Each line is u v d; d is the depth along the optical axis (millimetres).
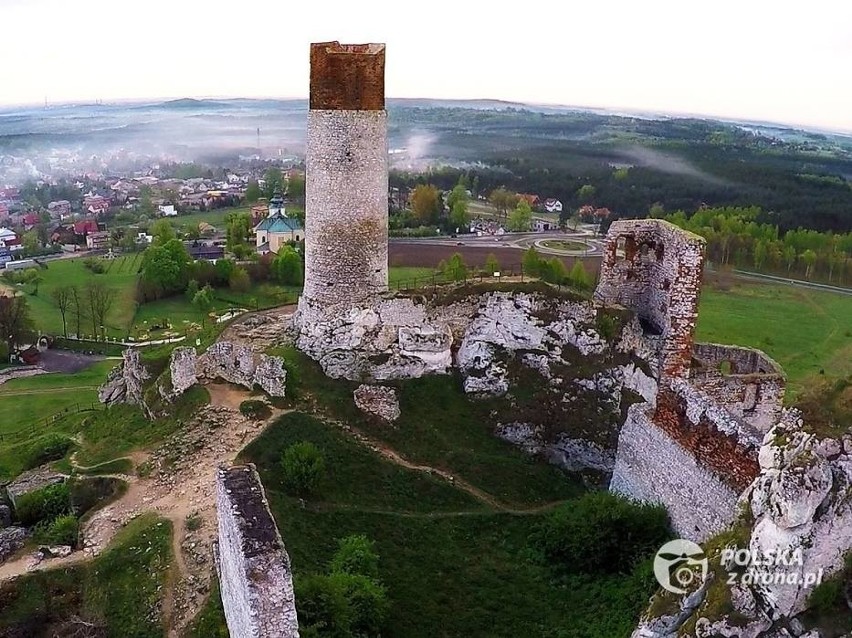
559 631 22391
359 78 32812
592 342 37531
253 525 16891
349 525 26219
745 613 15852
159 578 22438
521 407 36219
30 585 23094
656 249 38125
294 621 16188
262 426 29766
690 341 36094
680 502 24734
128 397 37812
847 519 15250
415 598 23469
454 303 37938
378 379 35781
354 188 34000
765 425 35625
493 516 28984
